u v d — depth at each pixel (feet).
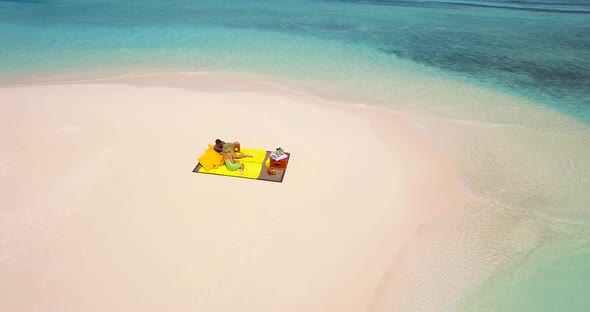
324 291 26.99
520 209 35.83
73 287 26.32
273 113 51.39
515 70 74.13
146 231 30.96
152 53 76.18
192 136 44.52
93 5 122.01
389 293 27.17
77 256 28.55
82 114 48.70
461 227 33.30
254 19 107.14
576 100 60.49
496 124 52.16
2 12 108.37
